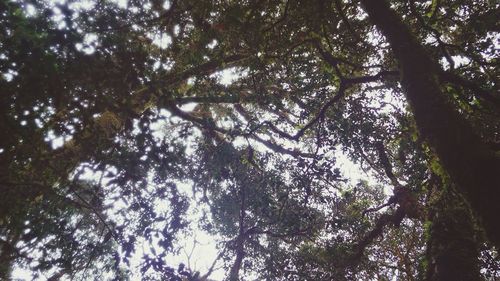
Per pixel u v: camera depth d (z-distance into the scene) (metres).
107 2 7.92
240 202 16.02
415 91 5.57
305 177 12.20
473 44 9.50
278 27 9.34
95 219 12.07
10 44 5.95
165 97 7.71
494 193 4.00
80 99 6.96
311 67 11.07
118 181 7.53
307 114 11.91
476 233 8.66
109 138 7.68
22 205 7.96
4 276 9.07
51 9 6.14
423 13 9.62
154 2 8.65
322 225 14.51
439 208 9.41
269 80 11.83
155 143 7.41
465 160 4.42
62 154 8.14
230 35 9.44
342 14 8.83
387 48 10.30
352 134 12.22
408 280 15.19
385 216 12.57
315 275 13.71
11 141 6.54
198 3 8.84
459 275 8.33
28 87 6.06
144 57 7.21
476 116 8.73
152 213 8.38
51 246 8.84
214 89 11.32
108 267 12.06
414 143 9.93
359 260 13.27
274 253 15.48
